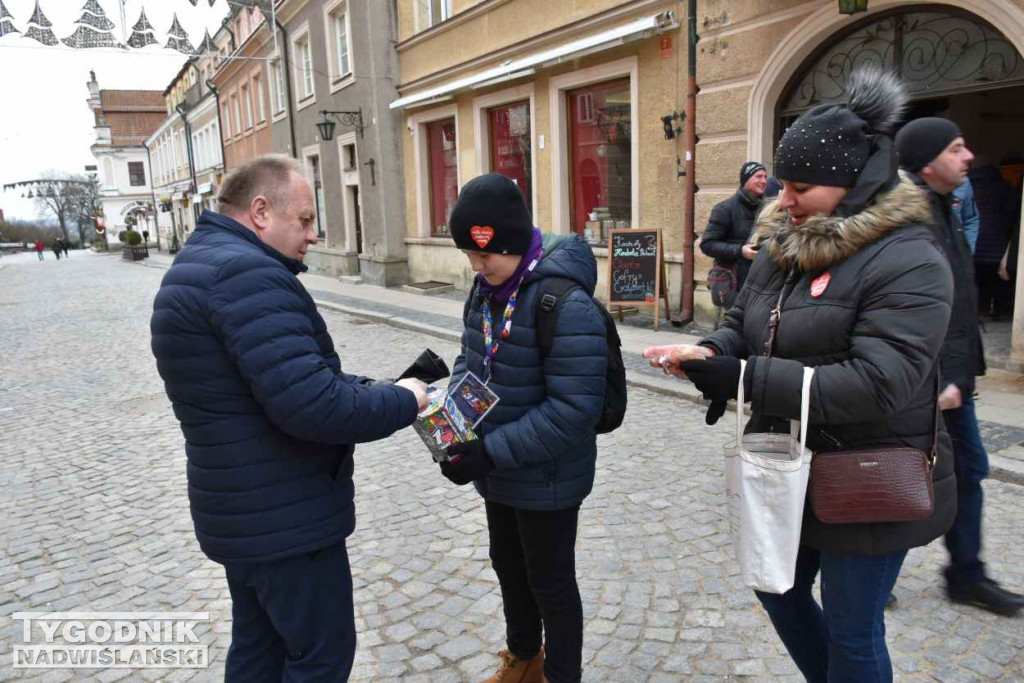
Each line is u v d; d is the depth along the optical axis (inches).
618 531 147.7
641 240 342.3
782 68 282.0
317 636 76.1
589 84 399.9
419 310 465.1
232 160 1131.3
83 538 160.2
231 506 70.4
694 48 317.1
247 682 80.4
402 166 598.5
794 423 69.1
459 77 504.1
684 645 109.3
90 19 386.6
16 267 1572.3
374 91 578.2
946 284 62.6
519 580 94.0
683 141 335.6
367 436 72.3
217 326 66.5
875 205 64.6
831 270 66.6
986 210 303.9
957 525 112.9
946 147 100.6
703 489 166.6
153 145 2073.1
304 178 76.1
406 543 149.1
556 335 78.2
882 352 61.5
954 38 236.8
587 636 112.7
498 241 77.7
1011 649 103.7
